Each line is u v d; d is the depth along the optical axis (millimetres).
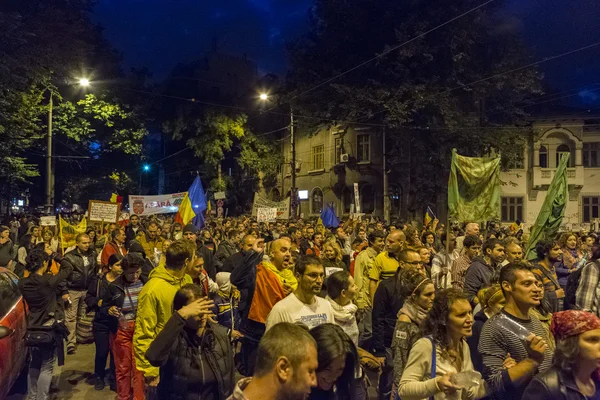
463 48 27906
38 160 31656
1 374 5211
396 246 6645
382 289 5637
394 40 28219
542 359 3252
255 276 5762
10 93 19641
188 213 12266
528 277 3783
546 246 6902
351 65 29344
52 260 8320
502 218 34656
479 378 3068
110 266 6605
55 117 25094
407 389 3324
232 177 42438
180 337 3871
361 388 4094
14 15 18625
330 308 4723
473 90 28328
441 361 3445
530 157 34531
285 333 2318
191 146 39406
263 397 2262
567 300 6375
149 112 40594
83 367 7910
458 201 7938
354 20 29359
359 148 34375
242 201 44188
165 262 4711
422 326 3602
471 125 27125
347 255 10961
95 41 29375
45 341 5926
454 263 7570
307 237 12945
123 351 6035
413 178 29703
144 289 4523
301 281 4555
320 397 2922
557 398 2652
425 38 27531
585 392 2678
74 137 26109
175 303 3975
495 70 28188
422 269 5656
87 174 34656
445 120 26188
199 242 9062
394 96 26484
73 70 23078
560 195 8414
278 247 5633
